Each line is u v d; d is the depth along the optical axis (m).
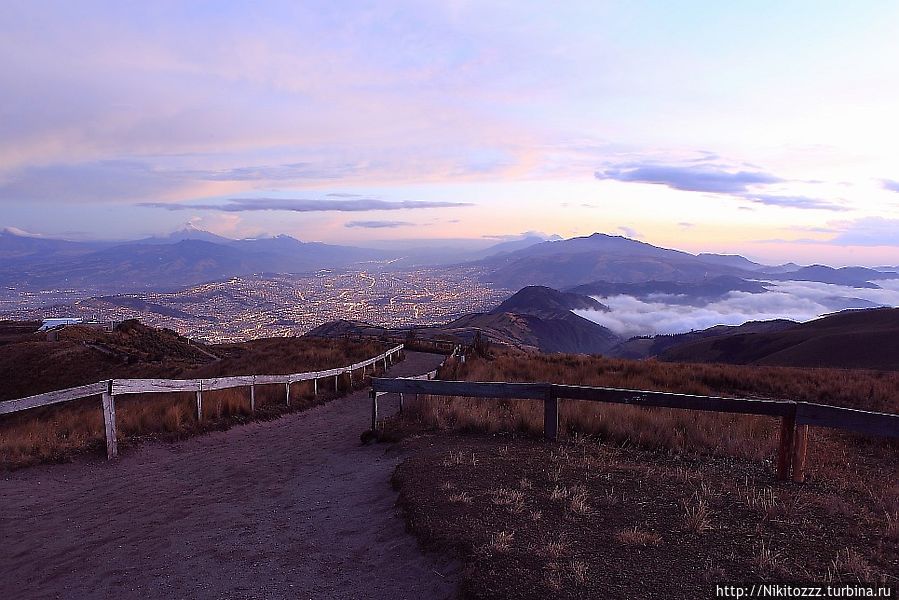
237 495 7.96
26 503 7.59
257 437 12.28
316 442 11.68
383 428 11.30
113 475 9.07
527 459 8.02
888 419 6.76
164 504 7.59
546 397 9.65
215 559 5.62
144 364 38.84
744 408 7.74
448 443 9.69
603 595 4.05
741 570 4.45
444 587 4.58
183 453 10.61
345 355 29.59
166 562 5.61
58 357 40.25
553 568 4.47
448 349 42.25
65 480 8.70
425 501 6.28
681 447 9.17
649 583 4.23
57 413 19.52
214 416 13.06
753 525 5.44
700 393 17.16
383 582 4.85
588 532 5.25
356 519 6.51
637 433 9.83
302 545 5.87
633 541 5.00
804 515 5.79
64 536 6.42
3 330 69.81
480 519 5.61
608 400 9.11
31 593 5.04
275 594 4.77
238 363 30.19
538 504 6.03
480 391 10.11
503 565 4.56
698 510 5.79
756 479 7.48
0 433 12.02
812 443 10.26
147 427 11.60
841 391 17.36
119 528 6.66
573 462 7.88
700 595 4.05
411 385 10.68
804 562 4.59
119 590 5.02
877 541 5.08
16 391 35.50
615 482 6.83
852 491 7.16
